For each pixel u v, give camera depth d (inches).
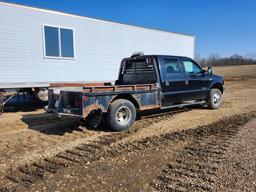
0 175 138.1
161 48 525.0
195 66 320.8
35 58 338.3
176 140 201.2
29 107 377.4
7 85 314.2
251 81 1000.9
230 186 123.7
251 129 233.0
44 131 234.7
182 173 138.8
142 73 288.0
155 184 126.8
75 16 378.3
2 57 307.7
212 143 191.6
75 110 215.6
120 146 186.9
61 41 365.1
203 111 334.3
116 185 126.0
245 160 155.6
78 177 135.0
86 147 185.3
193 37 608.4
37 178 134.1
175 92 288.0
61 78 368.8
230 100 447.8
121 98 241.3
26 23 326.3
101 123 249.8
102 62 420.5
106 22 419.8
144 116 299.6
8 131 235.8
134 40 467.8
